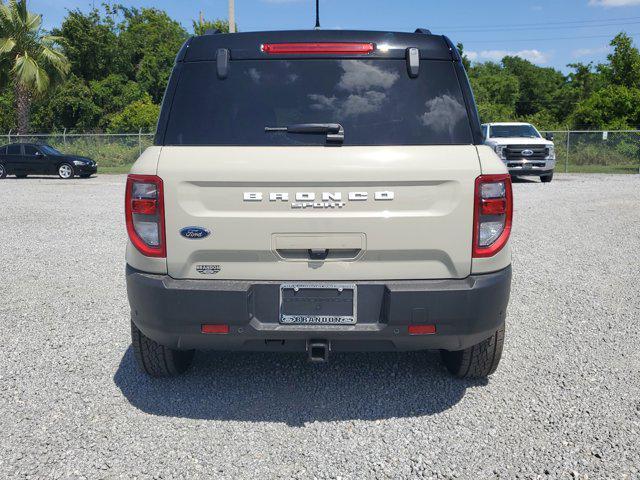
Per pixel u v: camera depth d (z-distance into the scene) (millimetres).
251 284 3250
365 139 3240
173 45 54688
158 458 3074
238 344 3354
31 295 6258
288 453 3125
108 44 49875
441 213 3213
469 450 3143
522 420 3473
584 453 3098
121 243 9305
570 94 81438
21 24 32125
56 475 2910
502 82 83000
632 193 16547
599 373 4145
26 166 24625
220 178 3191
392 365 4324
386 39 3396
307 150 3215
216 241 3225
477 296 3211
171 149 3268
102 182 22500
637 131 26438
